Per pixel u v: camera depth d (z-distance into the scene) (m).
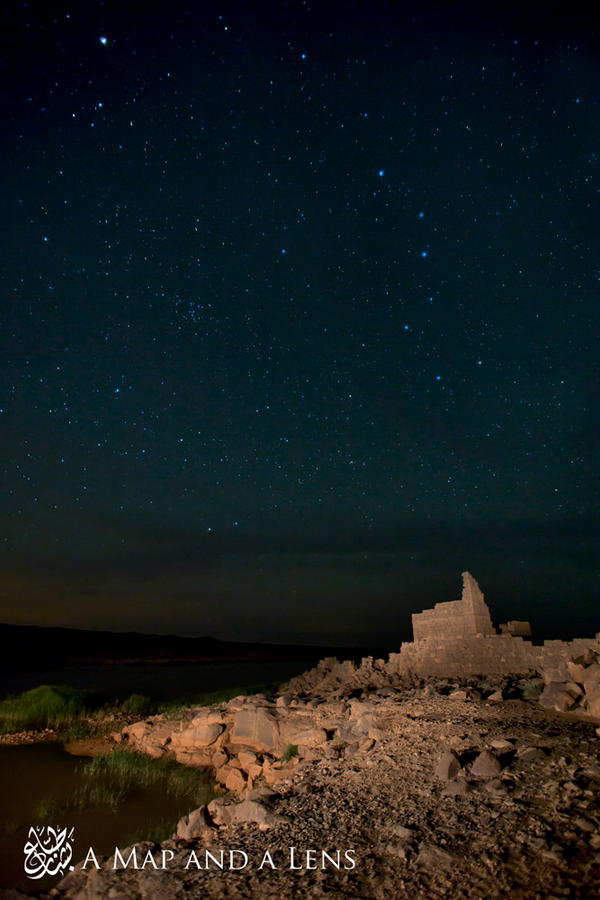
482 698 14.86
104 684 45.88
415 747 11.27
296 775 11.39
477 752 10.10
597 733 10.03
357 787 9.64
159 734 20.55
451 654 20.11
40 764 18.53
